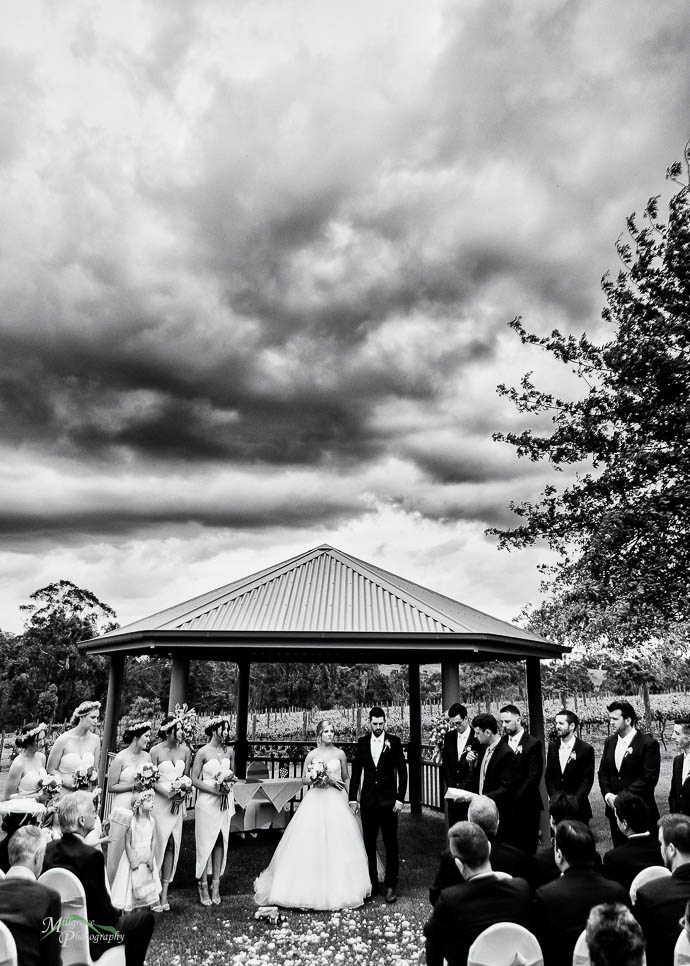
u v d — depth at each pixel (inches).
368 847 275.7
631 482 467.8
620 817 155.1
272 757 522.6
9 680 1744.6
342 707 1632.6
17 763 228.5
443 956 121.6
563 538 501.0
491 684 1706.4
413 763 482.0
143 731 257.1
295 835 260.5
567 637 498.0
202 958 196.7
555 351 523.2
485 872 120.0
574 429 502.0
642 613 446.9
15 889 114.0
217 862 261.3
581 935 106.7
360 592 404.2
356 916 238.2
